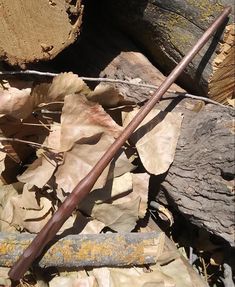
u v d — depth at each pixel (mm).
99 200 355
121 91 392
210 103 376
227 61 381
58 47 360
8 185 371
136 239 344
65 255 337
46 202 360
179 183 353
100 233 350
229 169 324
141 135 360
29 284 340
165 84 350
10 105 342
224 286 386
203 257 397
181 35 388
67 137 348
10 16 341
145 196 357
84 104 346
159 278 340
